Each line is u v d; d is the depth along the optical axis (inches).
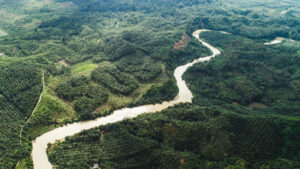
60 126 6387.8
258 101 7755.9
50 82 7647.6
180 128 5674.2
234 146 5295.3
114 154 5275.6
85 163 5172.2
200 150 5270.7
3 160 5093.5
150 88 7760.8
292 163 4781.0
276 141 5585.6
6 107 6471.5
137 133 5920.3
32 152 5629.9
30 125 6195.9
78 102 6904.5
